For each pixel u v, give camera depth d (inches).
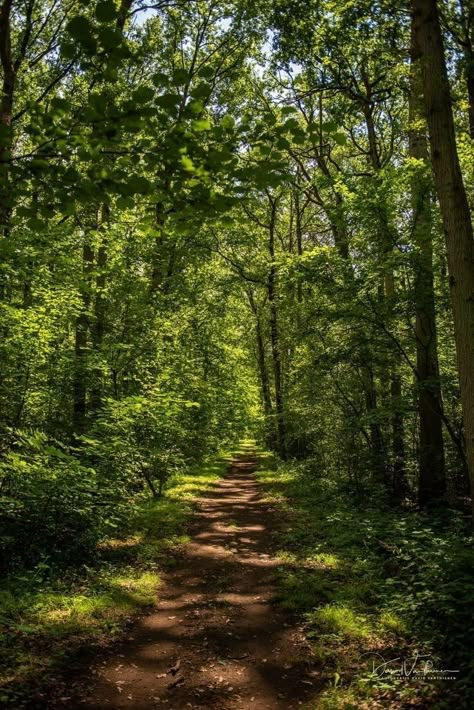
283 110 140.8
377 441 510.6
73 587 265.1
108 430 395.5
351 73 561.6
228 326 1013.2
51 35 565.3
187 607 256.8
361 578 278.4
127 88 430.6
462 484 458.6
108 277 546.6
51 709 157.8
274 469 864.3
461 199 241.8
